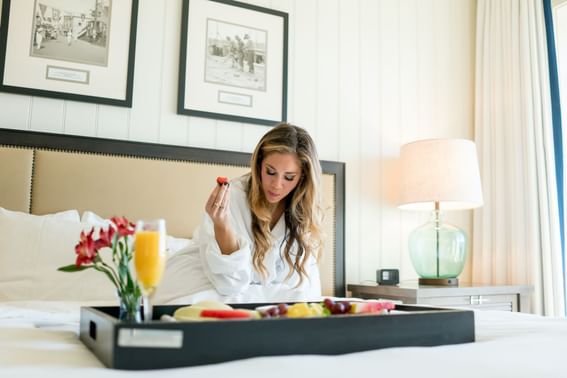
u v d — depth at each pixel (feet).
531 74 8.96
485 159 9.58
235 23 8.25
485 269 9.32
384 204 9.19
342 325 2.52
